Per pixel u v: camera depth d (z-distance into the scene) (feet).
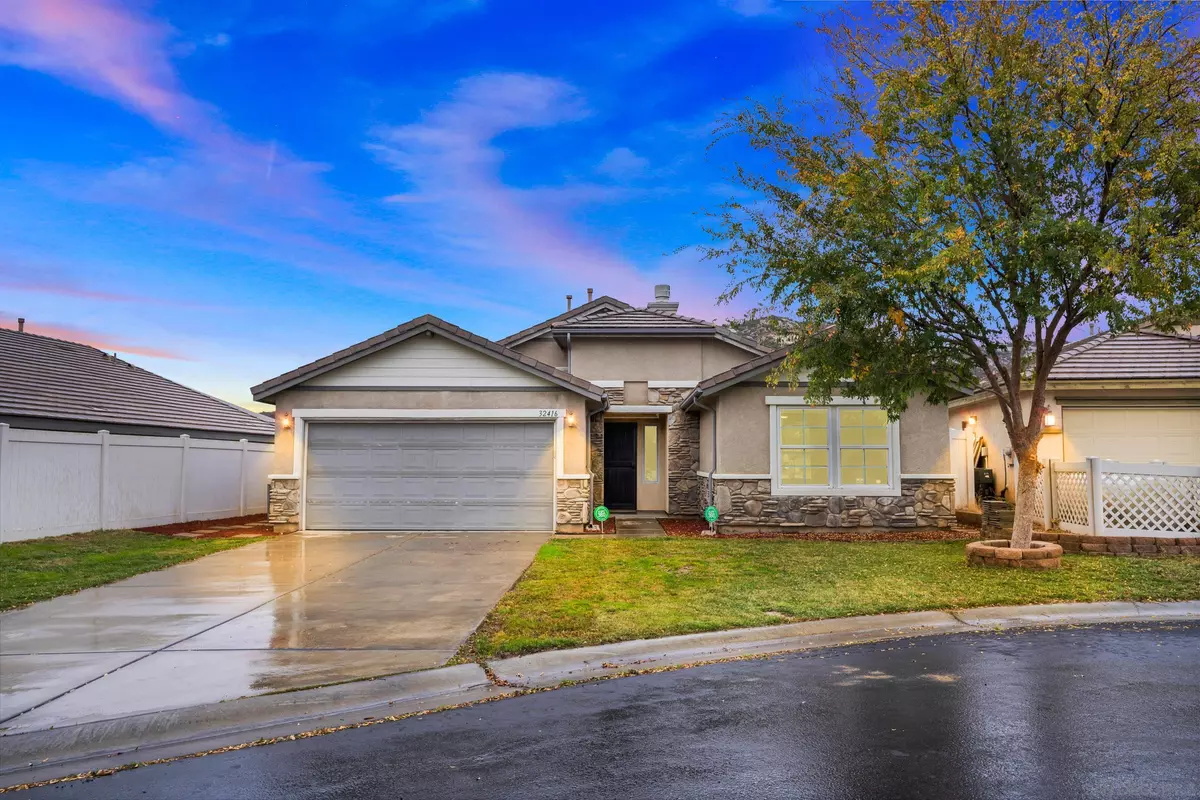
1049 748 15.11
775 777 13.96
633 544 44.09
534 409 51.03
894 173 33.63
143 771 14.76
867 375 36.50
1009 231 32.24
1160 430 50.26
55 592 30.27
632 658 22.06
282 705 18.16
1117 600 28.73
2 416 44.86
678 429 62.39
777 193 36.68
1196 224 30.50
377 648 22.49
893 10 35.37
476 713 17.78
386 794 13.55
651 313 65.51
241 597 29.71
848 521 50.29
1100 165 33.01
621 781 13.91
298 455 50.93
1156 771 13.96
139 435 55.93
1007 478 52.13
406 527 51.13
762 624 25.18
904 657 22.12
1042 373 35.88
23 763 15.28
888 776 13.92
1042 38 34.24
